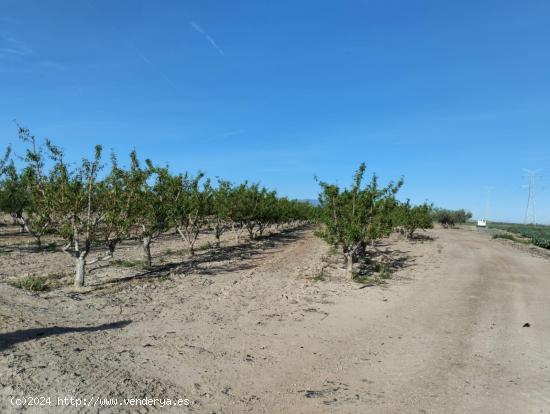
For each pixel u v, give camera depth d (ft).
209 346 25.82
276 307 37.50
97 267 54.03
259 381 21.27
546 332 33.65
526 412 19.67
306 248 89.92
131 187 43.06
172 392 18.78
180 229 68.49
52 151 39.52
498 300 45.44
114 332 26.91
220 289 43.42
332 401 19.62
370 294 45.32
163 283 44.75
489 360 26.66
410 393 21.15
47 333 24.73
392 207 57.21
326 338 29.37
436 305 41.83
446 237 139.54
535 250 113.91
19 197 72.84
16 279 43.14
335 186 54.08
